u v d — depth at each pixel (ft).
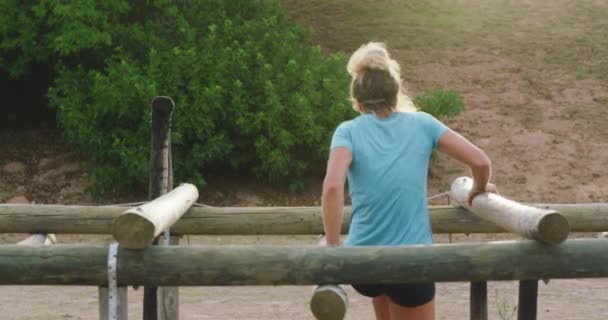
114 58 43.42
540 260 12.03
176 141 38.93
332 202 11.27
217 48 42.83
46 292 29.09
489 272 11.96
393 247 11.76
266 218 19.43
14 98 50.03
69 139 41.60
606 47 56.80
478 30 59.36
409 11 61.87
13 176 43.37
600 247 12.10
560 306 26.27
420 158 11.89
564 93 51.47
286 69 41.93
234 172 43.27
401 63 54.44
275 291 29.45
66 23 41.39
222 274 12.05
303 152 41.98
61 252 12.08
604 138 46.93
